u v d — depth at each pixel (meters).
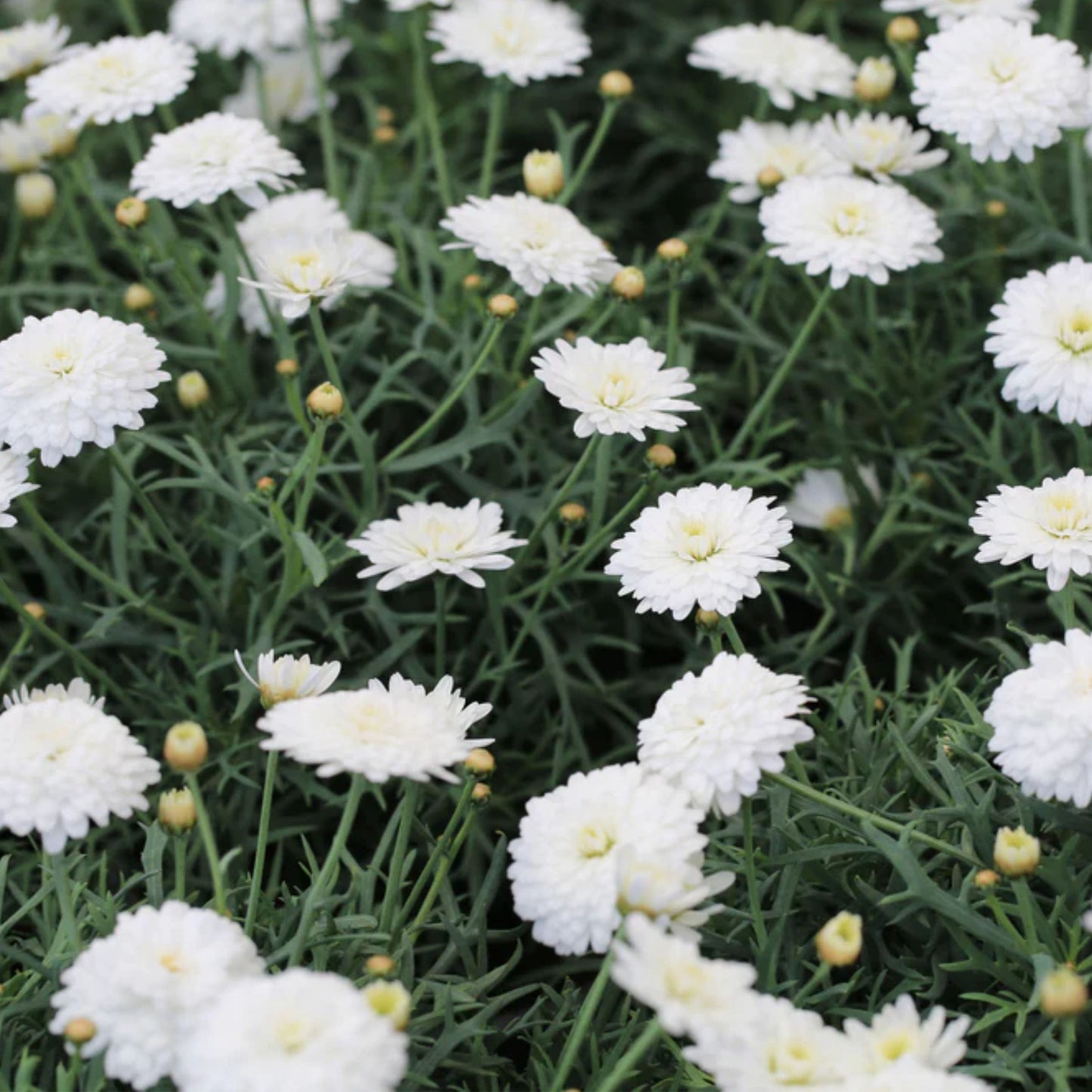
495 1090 0.79
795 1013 0.76
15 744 0.77
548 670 0.90
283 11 1.03
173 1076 0.75
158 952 0.75
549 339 0.96
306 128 1.10
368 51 1.10
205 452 0.93
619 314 0.96
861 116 0.95
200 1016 0.74
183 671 0.92
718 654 0.80
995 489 0.94
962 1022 0.76
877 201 0.91
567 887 0.77
